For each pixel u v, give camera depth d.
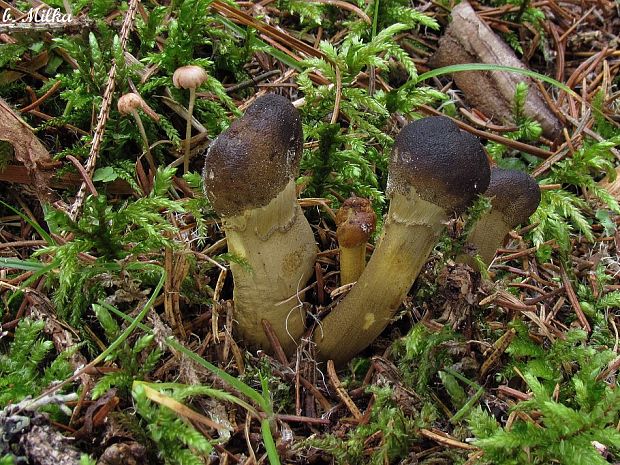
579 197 0.38
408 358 0.28
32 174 0.31
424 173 0.25
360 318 0.28
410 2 0.44
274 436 0.26
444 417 0.28
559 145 0.40
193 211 0.30
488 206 0.27
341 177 0.34
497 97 0.41
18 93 0.34
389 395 0.27
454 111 0.40
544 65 0.45
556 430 0.25
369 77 0.38
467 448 0.26
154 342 0.27
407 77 0.41
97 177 0.32
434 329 0.29
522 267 0.34
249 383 0.28
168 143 0.34
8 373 0.26
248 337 0.29
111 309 0.27
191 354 0.25
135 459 0.24
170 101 0.34
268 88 0.37
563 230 0.34
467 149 0.25
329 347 0.29
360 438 0.26
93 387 0.25
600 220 0.36
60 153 0.32
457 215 0.26
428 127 0.25
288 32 0.40
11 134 0.31
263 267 0.27
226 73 0.37
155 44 0.36
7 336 0.28
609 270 0.35
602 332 0.31
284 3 0.40
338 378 0.29
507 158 0.40
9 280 0.29
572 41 0.45
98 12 0.35
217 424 0.24
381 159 0.35
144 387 0.24
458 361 0.29
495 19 0.44
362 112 0.36
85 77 0.33
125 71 0.32
